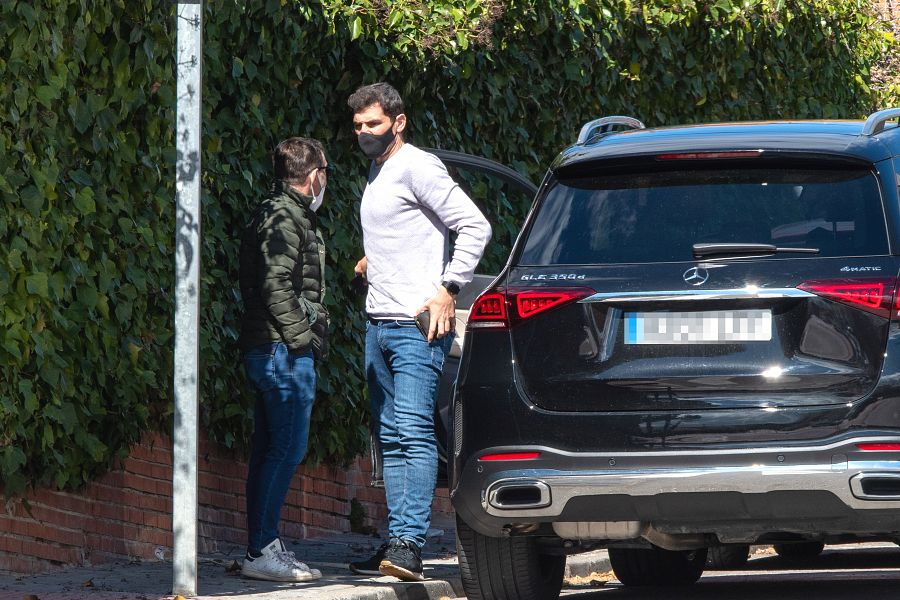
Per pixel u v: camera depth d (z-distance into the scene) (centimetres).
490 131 4006
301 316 2775
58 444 2756
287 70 3334
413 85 3662
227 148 3219
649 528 2234
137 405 2953
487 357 2256
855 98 5678
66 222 2703
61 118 2717
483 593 2470
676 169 2309
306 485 3675
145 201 2989
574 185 2361
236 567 2888
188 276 2444
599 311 2198
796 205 2223
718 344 2141
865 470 2069
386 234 2681
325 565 3072
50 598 2402
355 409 3700
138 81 2920
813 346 2114
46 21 2627
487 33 3828
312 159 2812
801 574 3222
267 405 2797
